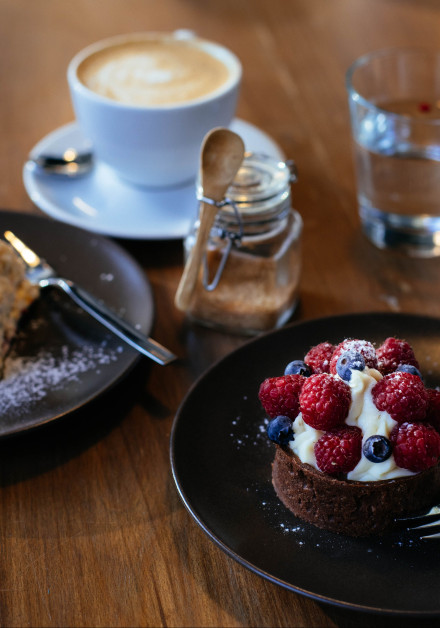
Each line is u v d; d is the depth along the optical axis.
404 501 0.49
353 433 0.48
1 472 0.52
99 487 0.51
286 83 0.81
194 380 0.56
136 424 0.54
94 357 0.56
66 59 0.84
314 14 0.90
